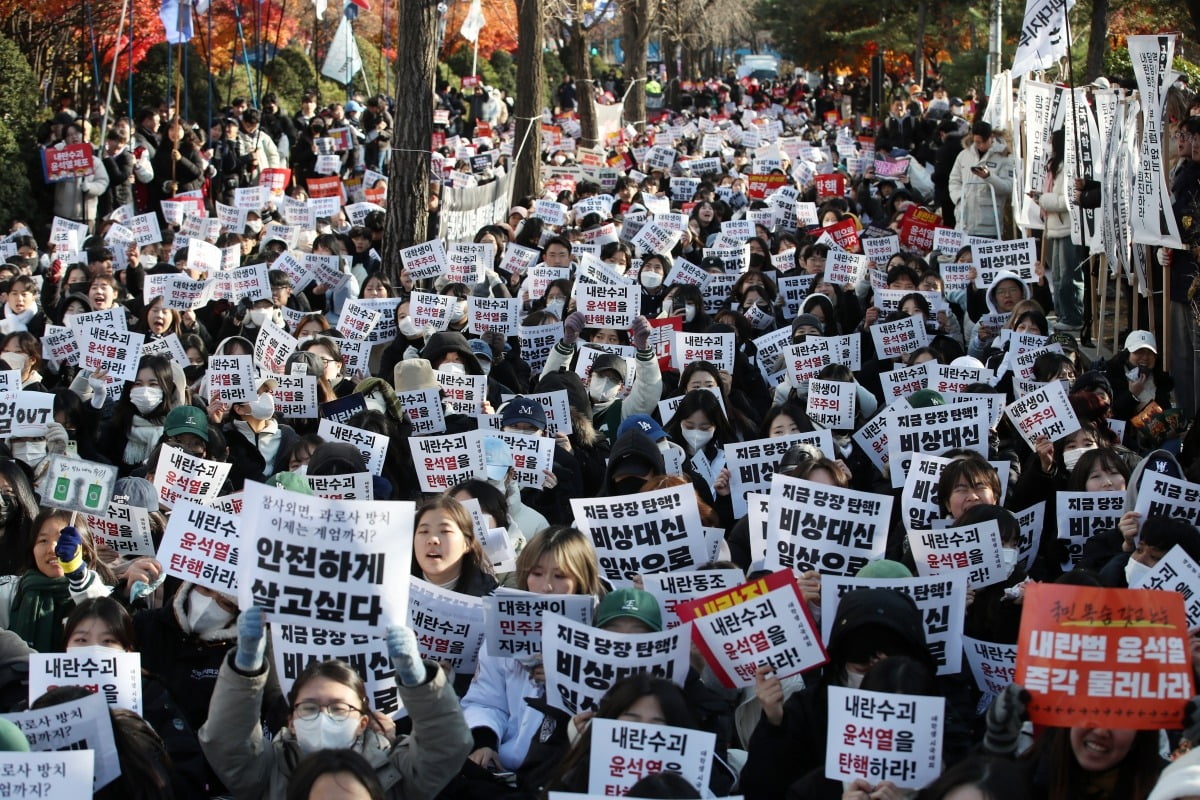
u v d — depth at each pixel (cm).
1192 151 1206
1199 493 749
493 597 625
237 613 665
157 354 1083
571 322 1243
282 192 2448
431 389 1079
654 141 3716
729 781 571
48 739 527
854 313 1539
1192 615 616
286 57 3969
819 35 5744
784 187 2362
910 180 2933
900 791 509
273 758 550
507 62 5631
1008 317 1388
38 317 1440
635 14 4194
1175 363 1272
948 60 5394
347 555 552
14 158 2242
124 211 2180
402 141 1750
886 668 533
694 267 1659
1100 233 1479
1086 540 811
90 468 790
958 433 954
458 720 533
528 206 2388
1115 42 2862
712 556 777
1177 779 407
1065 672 477
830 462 770
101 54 3203
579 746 534
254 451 1014
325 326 1330
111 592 729
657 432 933
